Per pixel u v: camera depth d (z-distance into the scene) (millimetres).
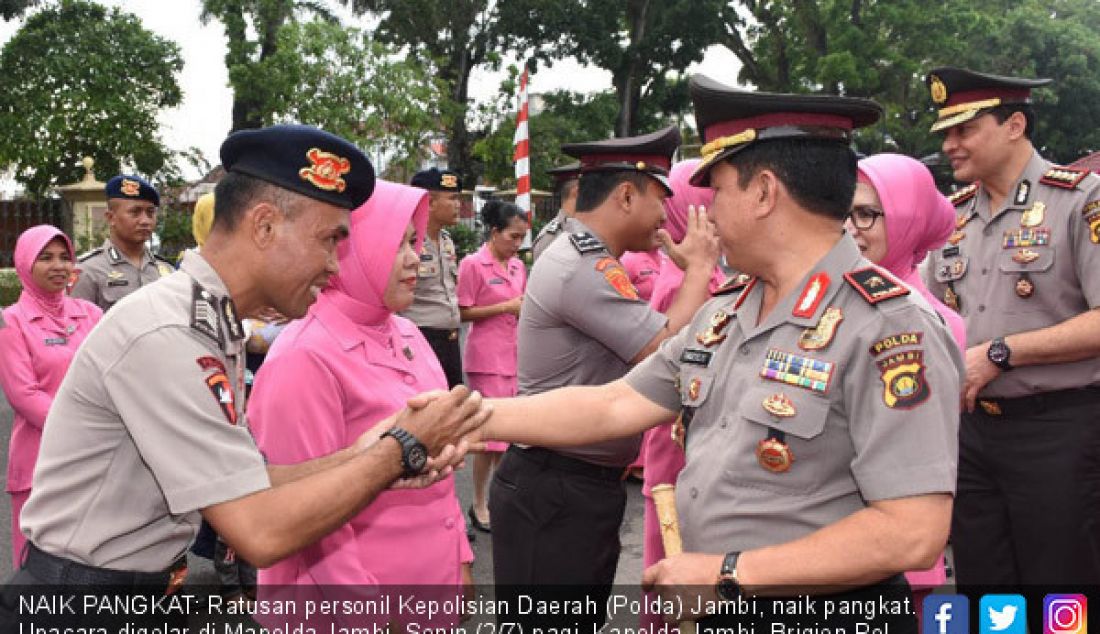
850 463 1601
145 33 24328
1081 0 38438
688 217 2949
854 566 1503
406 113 20438
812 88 30688
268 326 4207
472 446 2029
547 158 25047
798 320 1665
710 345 1864
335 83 20016
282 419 2189
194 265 1825
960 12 27312
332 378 2242
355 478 1800
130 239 5230
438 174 5992
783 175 1668
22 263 3854
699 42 28094
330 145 1843
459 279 6191
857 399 1571
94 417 1727
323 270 1894
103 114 22953
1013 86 3225
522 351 2846
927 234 2592
